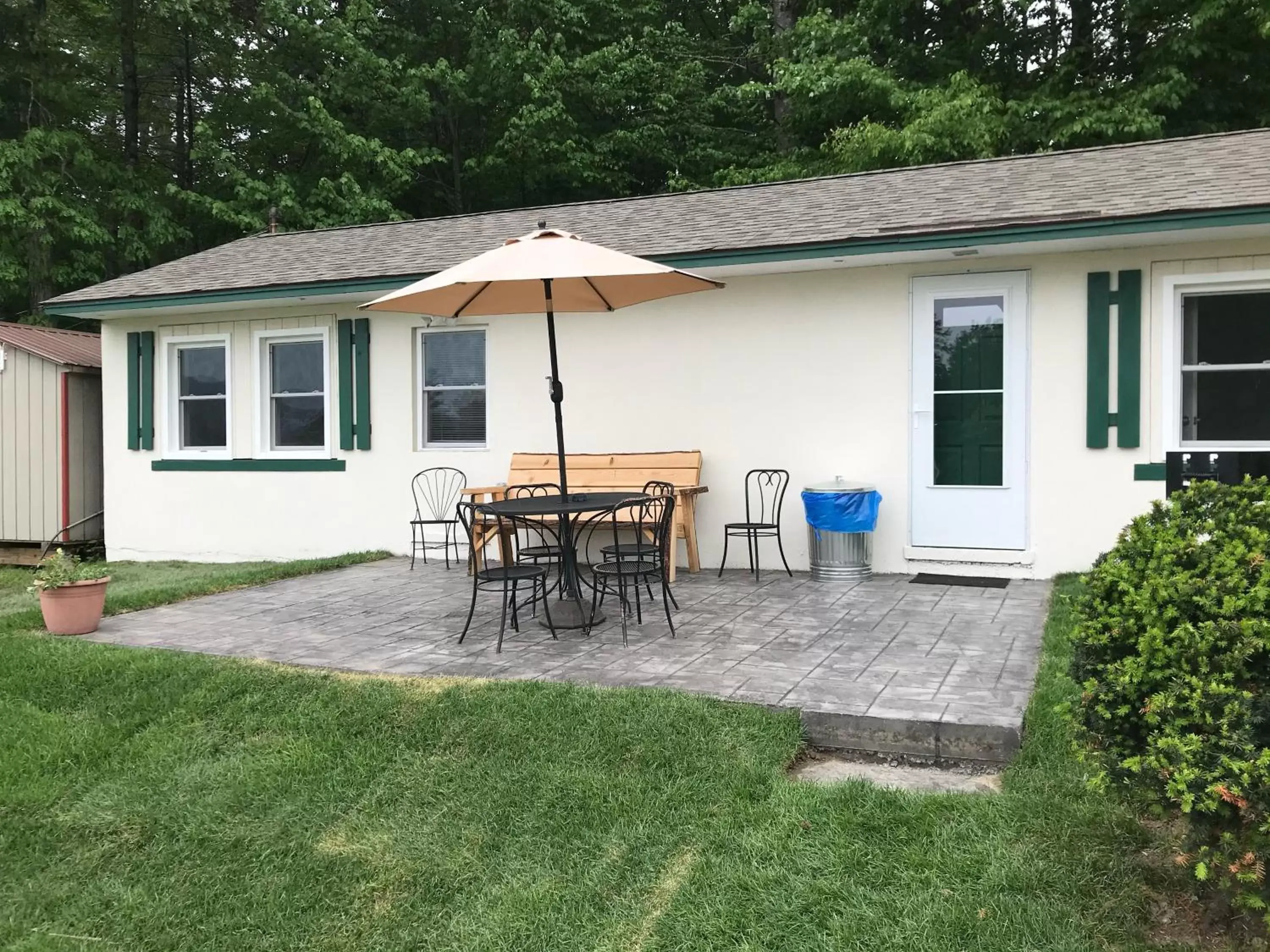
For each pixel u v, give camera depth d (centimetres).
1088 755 276
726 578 738
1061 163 796
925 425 725
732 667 466
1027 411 694
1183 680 248
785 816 320
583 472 805
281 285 859
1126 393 662
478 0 1880
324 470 927
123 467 1005
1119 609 273
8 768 391
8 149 1465
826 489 708
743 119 1872
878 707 394
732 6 2047
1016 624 550
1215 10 1256
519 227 942
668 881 297
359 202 1647
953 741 370
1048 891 272
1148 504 661
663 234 820
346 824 345
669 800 337
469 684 440
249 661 494
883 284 733
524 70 1716
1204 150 745
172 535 987
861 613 591
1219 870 247
